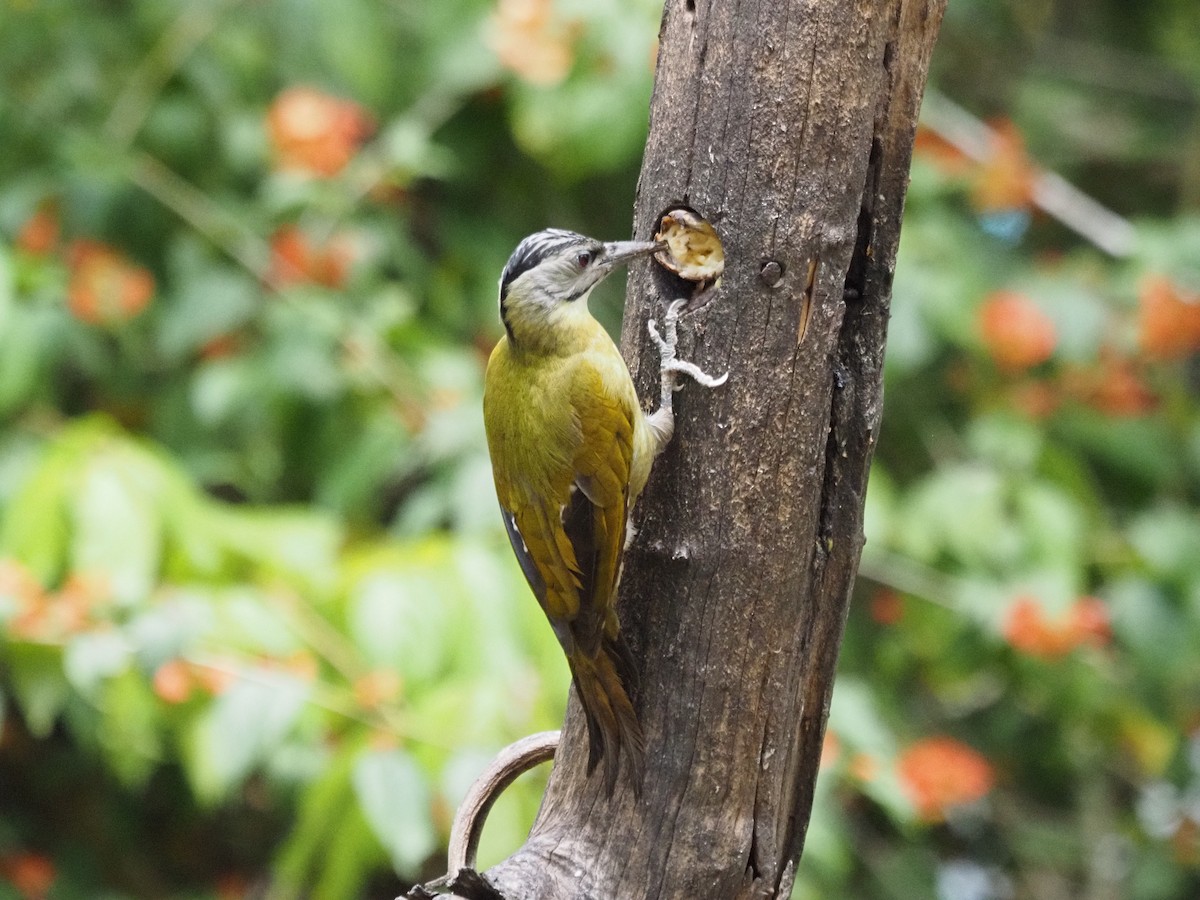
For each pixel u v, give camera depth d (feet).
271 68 45.37
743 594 24.61
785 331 24.40
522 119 41.88
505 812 32.68
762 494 24.54
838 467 25.16
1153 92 54.29
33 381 38.37
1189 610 39.78
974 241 43.86
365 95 43.93
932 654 42.93
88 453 35.55
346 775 33.12
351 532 42.04
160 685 33.30
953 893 50.80
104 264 40.63
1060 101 53.47
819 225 24.25
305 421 40.78
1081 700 41.57
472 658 33.88
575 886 24.64
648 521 25.16
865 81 24.18
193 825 48.60
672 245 25.32
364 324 40.24
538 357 25.85
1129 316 43.06
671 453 24.90
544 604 25.55
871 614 44.80
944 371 46.37
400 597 33.83
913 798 37.81
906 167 24.93
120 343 43.68
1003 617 39.78
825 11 23.91
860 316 25.11
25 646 33.88
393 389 39.70
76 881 44.93
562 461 25.13
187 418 43.01
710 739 24.73
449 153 43.73
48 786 46.44
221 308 40.04
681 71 24.80
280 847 43.39
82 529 34.35
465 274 45.19
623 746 24.76
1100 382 43.09
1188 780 43.93
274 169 42.01
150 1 44.11
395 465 39.27
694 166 24.64
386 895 47.67
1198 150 52.44
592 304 46.91
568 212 47.03
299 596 35.42
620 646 24.77
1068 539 39.91
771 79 24.11
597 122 40.37
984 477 40.68
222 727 32.73
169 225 43.21
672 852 24.77
